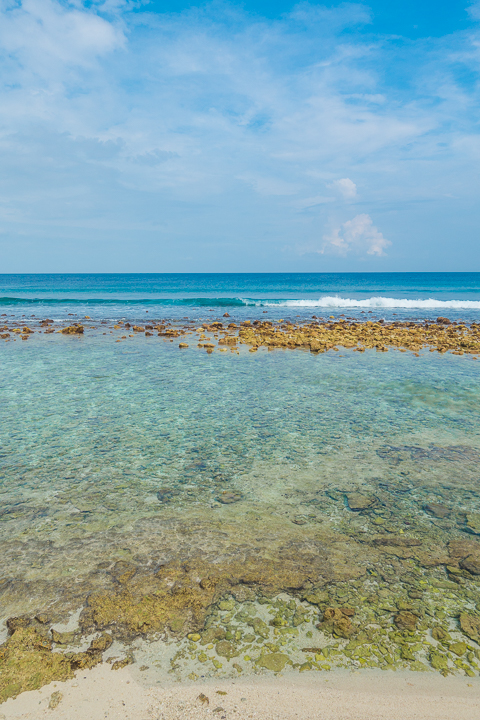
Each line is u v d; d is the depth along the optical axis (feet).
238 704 12.40
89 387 49.34
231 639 14.80
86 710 12.20
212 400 44.27
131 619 15.60
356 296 233.55
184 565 18.62
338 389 48.70
